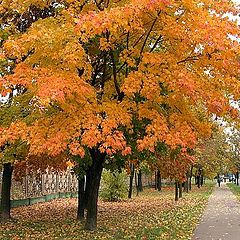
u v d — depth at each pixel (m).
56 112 9.94
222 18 9.77
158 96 9.80
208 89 9.78
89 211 13.96
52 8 13.30
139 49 10.75
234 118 10.15
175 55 9.98
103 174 30.44
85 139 8.62
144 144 9.24
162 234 13.17
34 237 12.91
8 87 9.05
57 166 18.12
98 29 8.40
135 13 8.58
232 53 9.44
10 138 9.14
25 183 26.41
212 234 13.44
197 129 10.56
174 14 9.89
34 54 9.70
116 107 9.79
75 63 8.93
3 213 17.00
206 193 42.91
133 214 20.25
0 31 12.85
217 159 55.25
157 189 47.56
